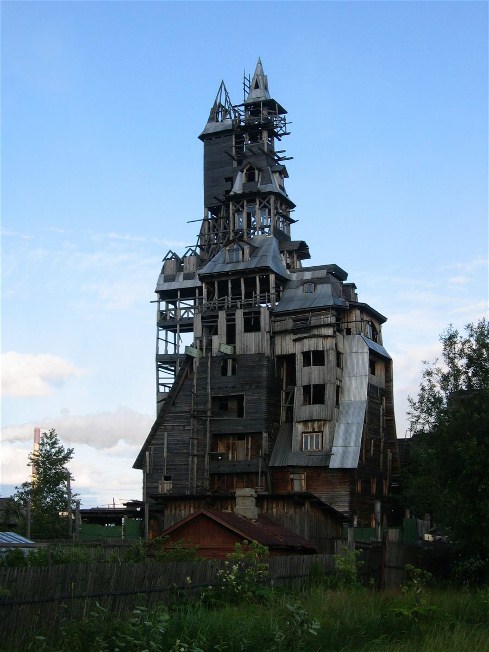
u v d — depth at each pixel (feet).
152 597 90.79
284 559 116.57
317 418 245.45
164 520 218.79
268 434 249.55
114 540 182.09
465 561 155.02
